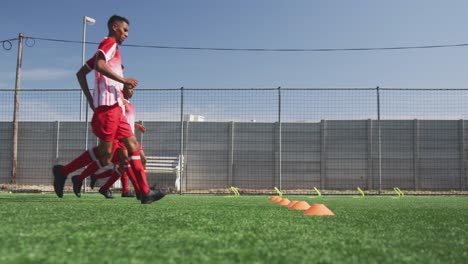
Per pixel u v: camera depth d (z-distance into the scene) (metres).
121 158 4.75
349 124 13.37
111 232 2.03
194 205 4.75
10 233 1.96
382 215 3.35
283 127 13.46
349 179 13.28
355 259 1.43
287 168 13.37
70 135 13.15
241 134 13.41
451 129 13.23
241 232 2.08
